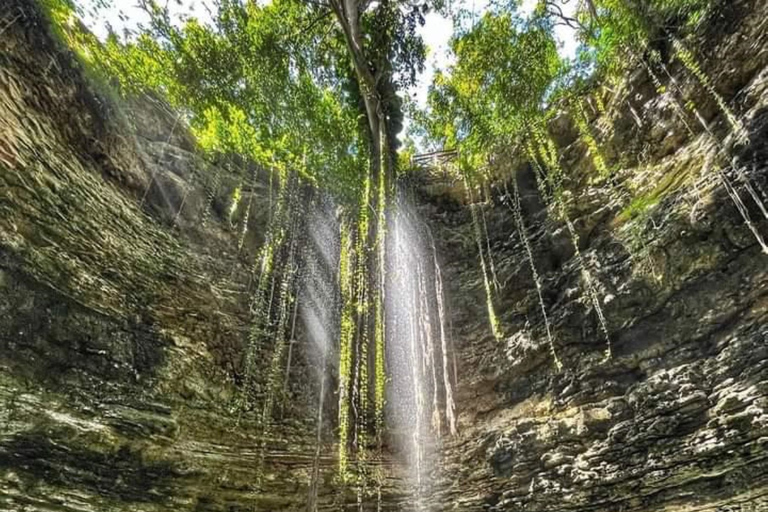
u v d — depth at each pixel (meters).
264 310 10.13
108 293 7.59
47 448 6.04
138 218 9.03
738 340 6.80
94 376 6.90
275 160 11.38
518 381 9.28
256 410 9.02
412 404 9.70
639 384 7.60
